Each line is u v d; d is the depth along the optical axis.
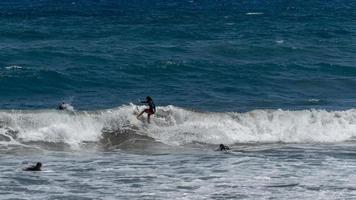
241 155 85.56
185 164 79.44
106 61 157.88
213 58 172.75
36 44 184.50
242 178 72.50
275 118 100.06
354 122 102.12
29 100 121.38
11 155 82.94
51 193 65.81
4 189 66.81
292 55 183.88
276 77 150.50
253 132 97.38
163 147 90.81
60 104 110.88
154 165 78.81
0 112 91.12
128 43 196.12
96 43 192.50
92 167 77.31
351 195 66.44
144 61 158.75
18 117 90.69
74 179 71.31
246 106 119.81
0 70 139.88
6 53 159.88
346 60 177.50
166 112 98.12
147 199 64.38
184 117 97.94
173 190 67.56
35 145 87.69
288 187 69.06
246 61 170.62
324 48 194.75
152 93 128.38
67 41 196.25
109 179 71.62
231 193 66.69
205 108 116.56
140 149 89.56
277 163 80.12
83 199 64.19
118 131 93.62
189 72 151.00
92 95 125.94
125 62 157.00
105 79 139.88
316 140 97.19
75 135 91.25
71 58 160.12
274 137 96.88
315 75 154.88
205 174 74.19
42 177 71.88
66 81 136.00
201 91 132.38
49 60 158.12
